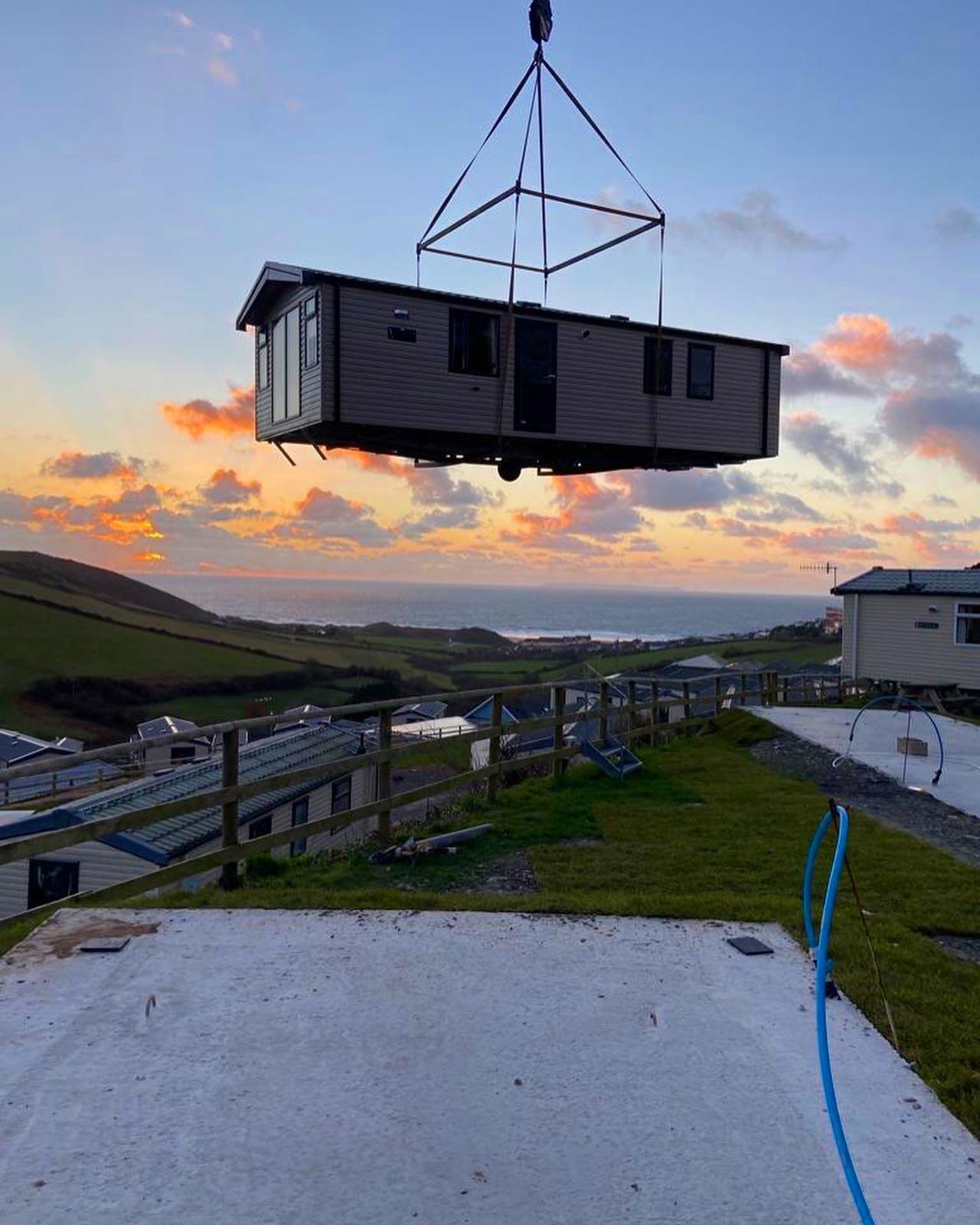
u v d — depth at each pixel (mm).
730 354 14820
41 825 13688
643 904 5375
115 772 35188
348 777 19328
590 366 13562
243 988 3871
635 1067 3348
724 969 4266
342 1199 2570
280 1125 2900
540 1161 2779
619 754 11273
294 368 12695
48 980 3900
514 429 13000
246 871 6840
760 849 7547
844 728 15328
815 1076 3336
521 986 4000
